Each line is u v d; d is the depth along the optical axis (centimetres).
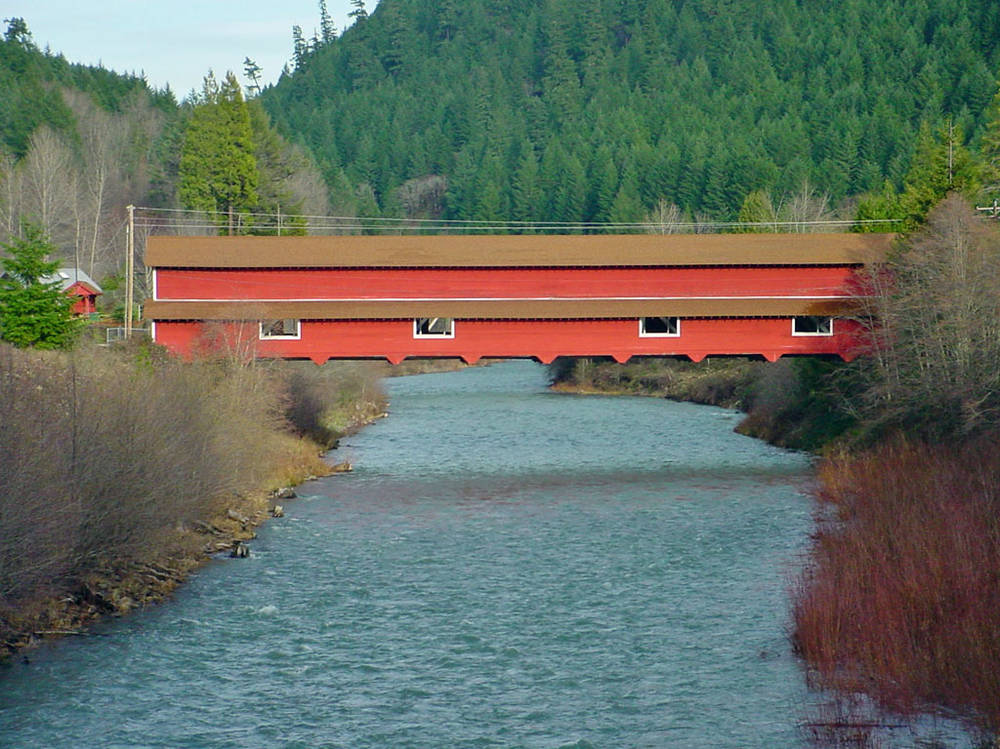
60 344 5175
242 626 2791
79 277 7588
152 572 3209
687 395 9012
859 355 5347
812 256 5419
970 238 4962
